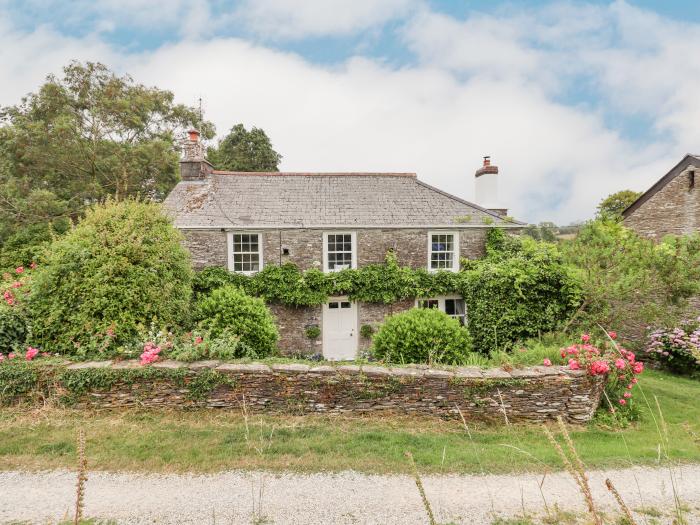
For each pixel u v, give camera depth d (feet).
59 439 17.01
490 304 37.37
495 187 53.72
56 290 23.21
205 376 20.31
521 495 13.30
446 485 13.94
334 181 51.06
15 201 62.08
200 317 29.89
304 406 20.62
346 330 44.19
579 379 21.20
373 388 20.75
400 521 11.78
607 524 11.70
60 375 19.83
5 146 65.87
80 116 71.31
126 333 23.17
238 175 50.06
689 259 27.68
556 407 21.08
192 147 49.16
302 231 43.32
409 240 44.96
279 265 42.93
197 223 41.29
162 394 20.29
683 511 12.44
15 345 21.65
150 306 24.30
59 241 24.64
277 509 12.33
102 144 73.41
